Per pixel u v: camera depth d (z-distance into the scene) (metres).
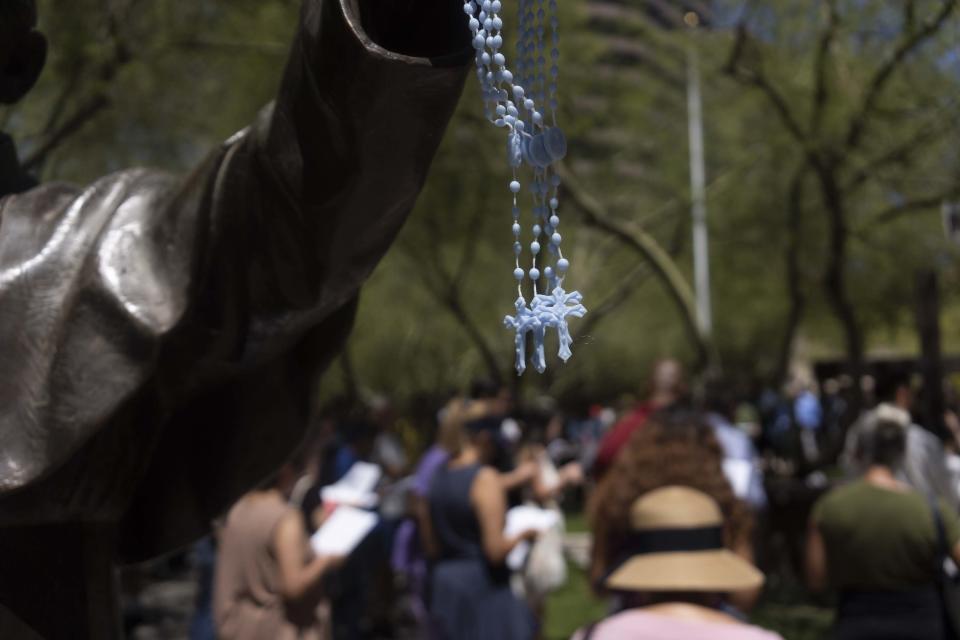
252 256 1.26
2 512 1.31
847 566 5.29
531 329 1.08
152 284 1.26
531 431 10.13
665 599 2.71
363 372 29.19
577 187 14.79
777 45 12.12
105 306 1.25
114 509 1.42
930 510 5.19
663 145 18.02
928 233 16.52
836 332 23.53
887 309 19.33
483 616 6.68
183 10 10.57
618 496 2.86
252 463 1.58
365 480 8.76
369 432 9.88
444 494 6.76
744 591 2.70
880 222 13.88
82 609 1.46
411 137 1.16
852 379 10.64
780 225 17.05
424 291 23.86
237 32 11.15
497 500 6.71
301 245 1.23
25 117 8.63
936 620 5.18
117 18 8.77
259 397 1.54
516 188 1.10
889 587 5.21
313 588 5.42
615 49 15.23
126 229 1.30
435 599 6.77
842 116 11.82
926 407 7.62
